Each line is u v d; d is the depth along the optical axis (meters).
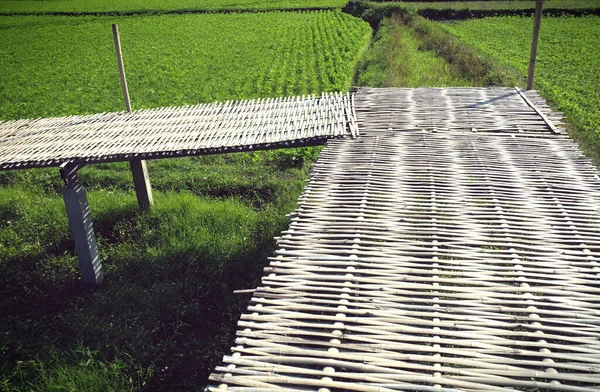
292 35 27.56
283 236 5.07
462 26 28.56
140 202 9.04
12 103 16.55
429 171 6.15
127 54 24.19
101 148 7.16
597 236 4.77
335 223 5.20
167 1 45.34
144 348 6.09
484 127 7.40
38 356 6.04
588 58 18.36
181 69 20.28
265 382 3.46
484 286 4.23
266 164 11.27
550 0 34.03
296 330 3.89
